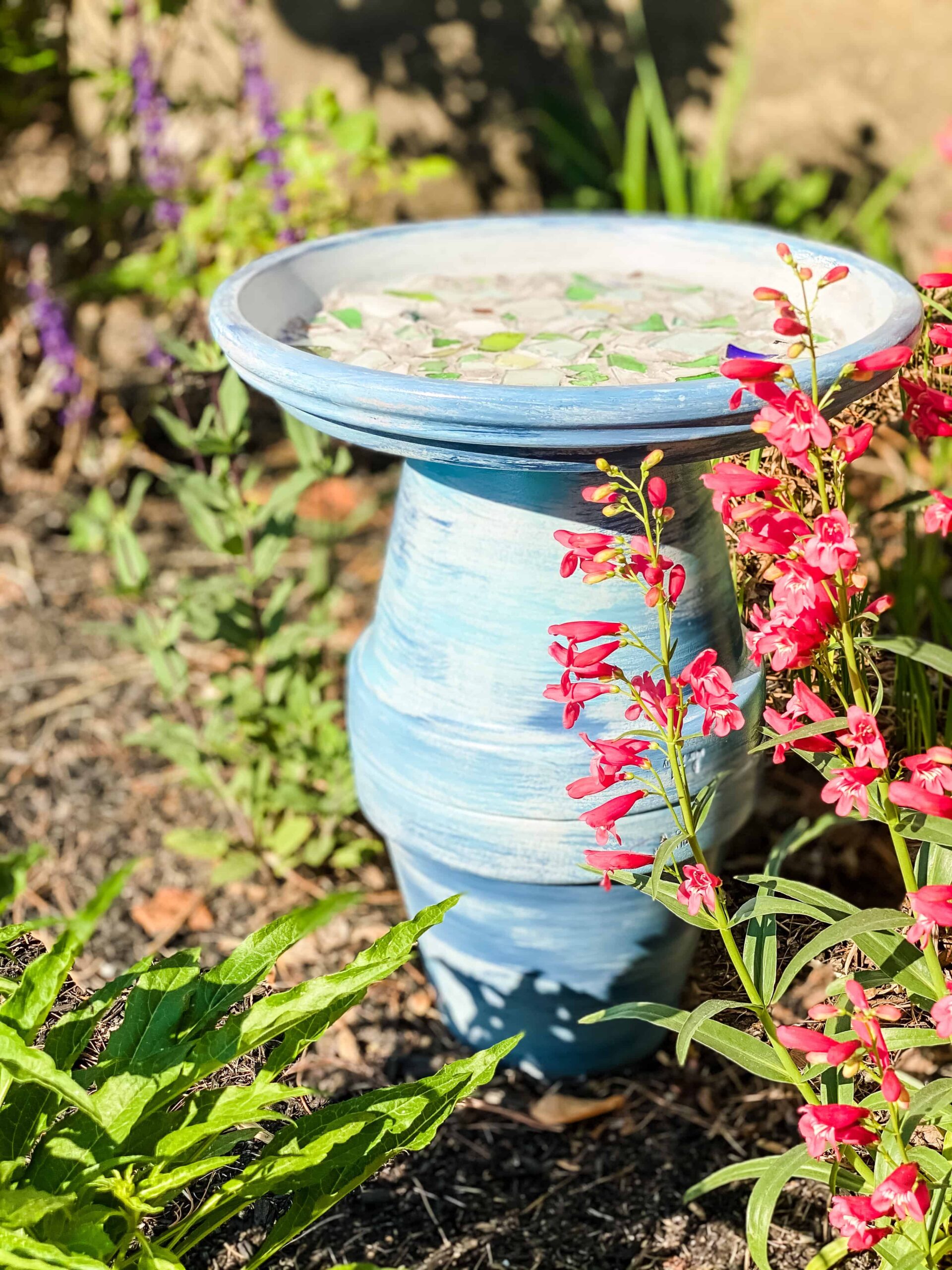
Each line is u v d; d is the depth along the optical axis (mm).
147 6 2975
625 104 3338
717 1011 1226
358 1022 1842
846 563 1089
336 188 2791
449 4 3287
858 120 3189
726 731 1199
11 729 2402
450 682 1486
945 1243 1274
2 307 2998
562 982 1651
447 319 1594
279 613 2004
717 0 3174
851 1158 1291
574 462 1219
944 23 3031
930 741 1583
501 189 3441
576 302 1658
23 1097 1174
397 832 1597
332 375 1221
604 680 1236
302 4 3301
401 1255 1509
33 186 3328
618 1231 1541
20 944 1492
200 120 3268
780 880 1311
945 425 1252
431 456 1263
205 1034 1204
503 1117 1715
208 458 2951
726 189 3338
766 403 1149
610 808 1236
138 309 3383
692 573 1453
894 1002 1436
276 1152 1227
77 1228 1100
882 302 1428
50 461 3143
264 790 2035
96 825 2193
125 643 2211
